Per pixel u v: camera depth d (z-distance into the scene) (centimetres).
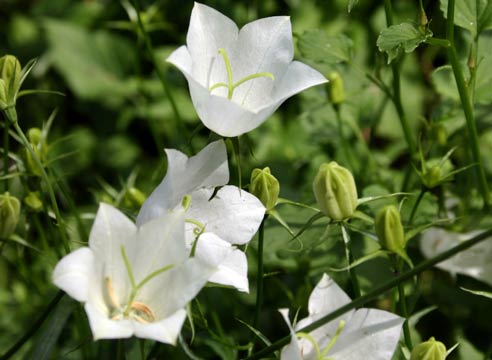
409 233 55
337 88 68
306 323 54
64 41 89
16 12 94
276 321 68
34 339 68
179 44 88
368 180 71
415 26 60
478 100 65
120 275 52
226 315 68
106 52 89
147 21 73
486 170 69
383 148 77
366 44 78
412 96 77
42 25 92
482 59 65
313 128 73
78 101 87
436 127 68
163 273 52
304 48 68
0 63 57
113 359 63
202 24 56
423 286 69
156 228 52
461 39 72
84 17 92
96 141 85
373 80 67
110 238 52
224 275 54
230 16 80
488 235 53
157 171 65
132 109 85
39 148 61
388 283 53
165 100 83
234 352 64
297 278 67
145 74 89
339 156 73
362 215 55
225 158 54
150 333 50
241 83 55
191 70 55
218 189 55
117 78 88
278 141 76
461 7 64
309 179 72
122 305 53
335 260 65
